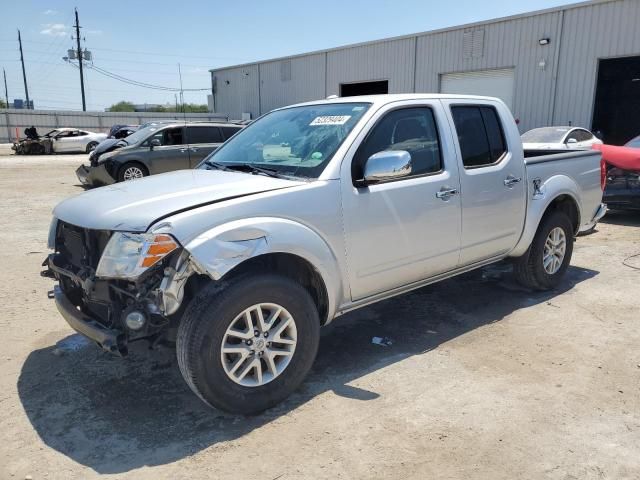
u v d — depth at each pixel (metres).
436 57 22.06
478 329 4.46
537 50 18.64
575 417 3.12
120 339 2.94
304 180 3.40
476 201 4.28
